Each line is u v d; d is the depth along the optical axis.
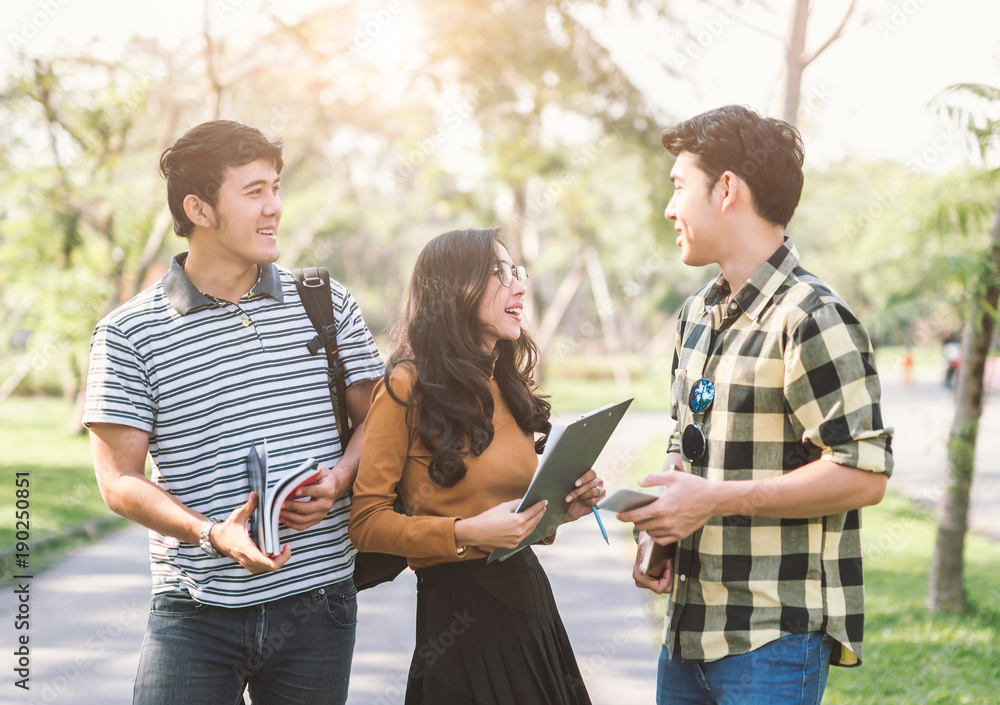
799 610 2.04
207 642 2.26
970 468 5.25
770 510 1.92
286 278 2.47
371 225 25.22
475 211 21.83
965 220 4.89
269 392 2.33
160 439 2.29
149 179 14.04
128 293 13.76
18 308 14.29
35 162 12.68
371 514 2.18
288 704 2.32
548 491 2.06
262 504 2.05
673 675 2.30
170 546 2.29
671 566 2.30
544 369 30.72
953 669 4.34
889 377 31.64
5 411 18.41
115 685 4.42
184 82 13.45
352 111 16.11
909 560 6.82
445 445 2.15
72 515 8.55
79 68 12.20
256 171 2.25
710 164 2.10
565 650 2.36
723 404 2.11
